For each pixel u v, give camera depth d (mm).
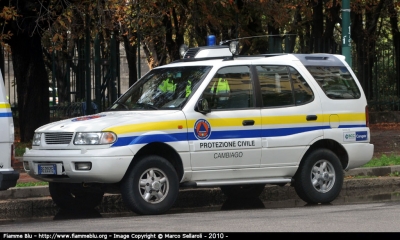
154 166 9727
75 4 16516
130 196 9570
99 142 9414
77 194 10898
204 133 10070
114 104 10938
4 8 15773
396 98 26516
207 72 10414
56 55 22234
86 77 19922
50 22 16969
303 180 10898
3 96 9219
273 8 19125
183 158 9891
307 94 11031
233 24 19562
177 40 21312
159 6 17250
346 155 11352
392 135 22203
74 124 9812
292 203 11969
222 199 12141
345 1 14711
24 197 11289
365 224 8344
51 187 10617
